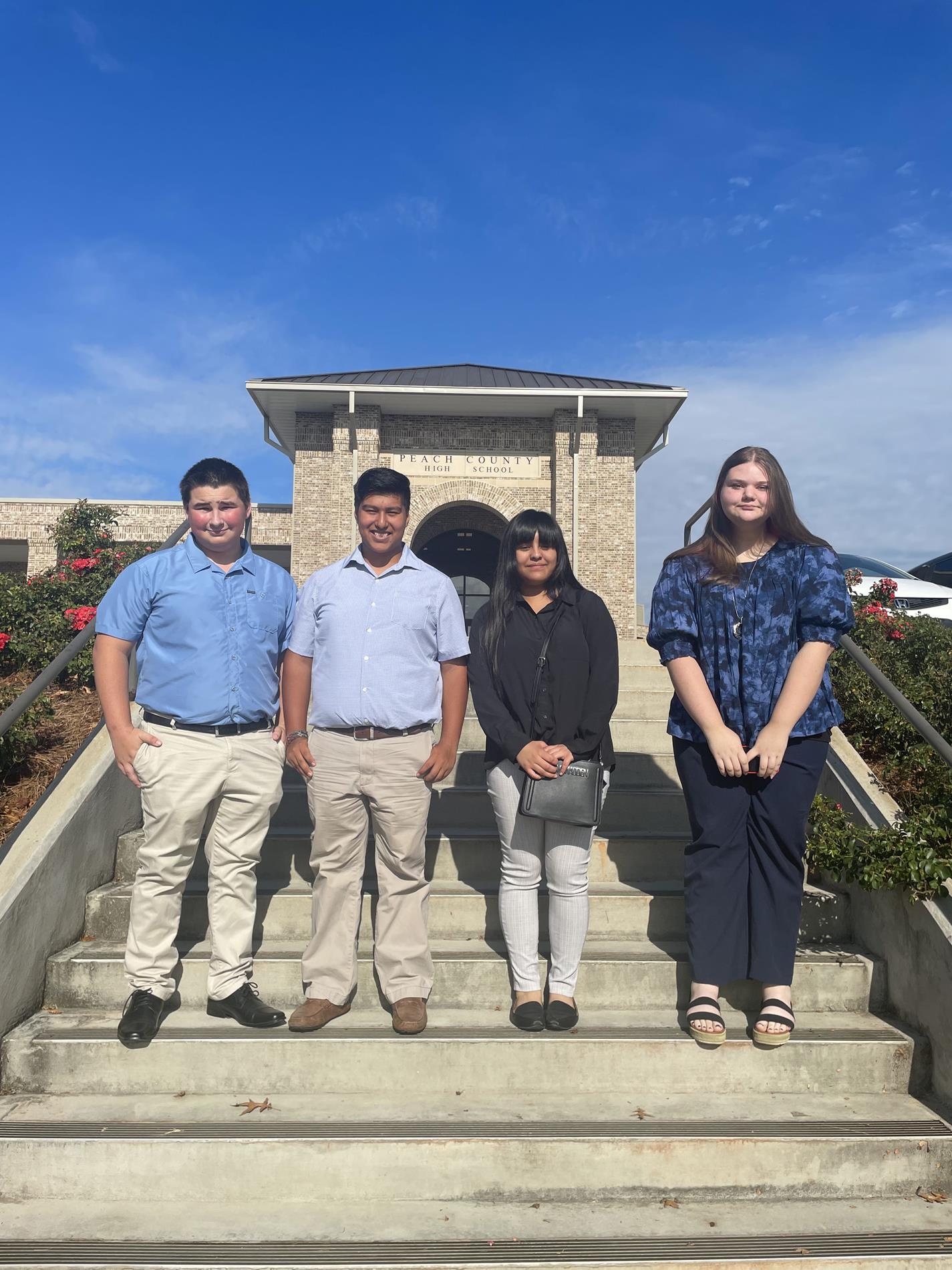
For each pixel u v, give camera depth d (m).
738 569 3.02
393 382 17.86
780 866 2.90
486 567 21.48
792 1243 2.34
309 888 3.58
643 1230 2.40
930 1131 2.63
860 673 5.30
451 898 3.50
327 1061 2.83
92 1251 2.27
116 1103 2.73
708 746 2.90
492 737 3.03
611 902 3.50
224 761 2.95
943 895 2.95
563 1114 2.69
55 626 5.89
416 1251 2.28
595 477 17.22
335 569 3.19
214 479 2.98
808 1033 2.96
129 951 2.94
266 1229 2.38
